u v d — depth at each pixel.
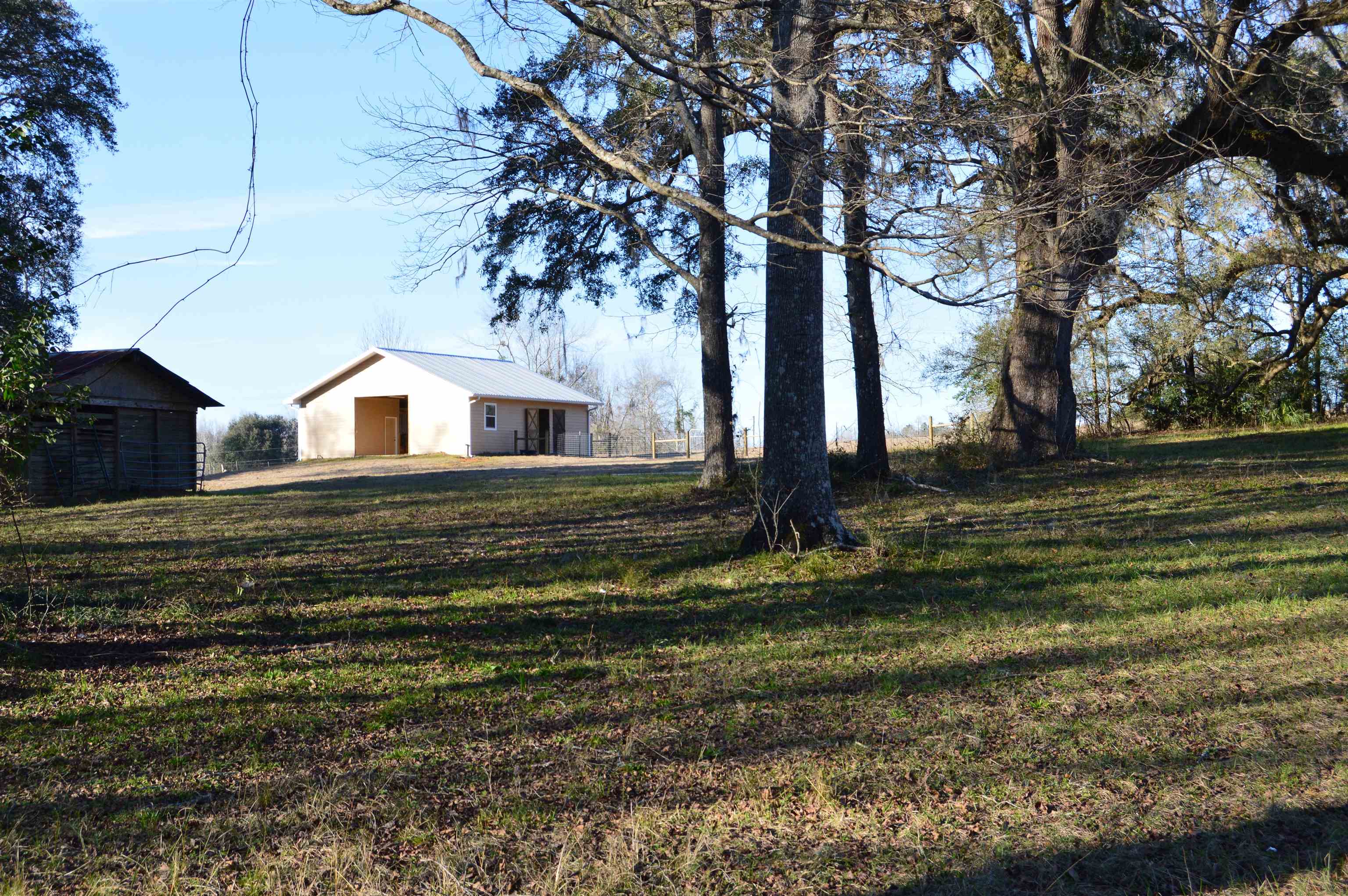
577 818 3.97
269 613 8.32
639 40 8.81
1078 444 20.30
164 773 4.64
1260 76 15.91
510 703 5.69
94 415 23.06
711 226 16.58
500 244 16.14
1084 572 9.02
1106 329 28.31
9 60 21.70
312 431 43.03
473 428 39.94
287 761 4.78
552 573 10.02
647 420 75.75
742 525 13.01
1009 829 3.73
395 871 3.53
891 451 25.03
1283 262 23.42
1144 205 14.27
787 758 4.55
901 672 6.01
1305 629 6.41
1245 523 11.29
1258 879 3.28
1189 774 4.17
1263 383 27.80
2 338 7.11
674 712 5.38
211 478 35.47
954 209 7.14
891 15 9.91
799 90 8.87
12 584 9.11
